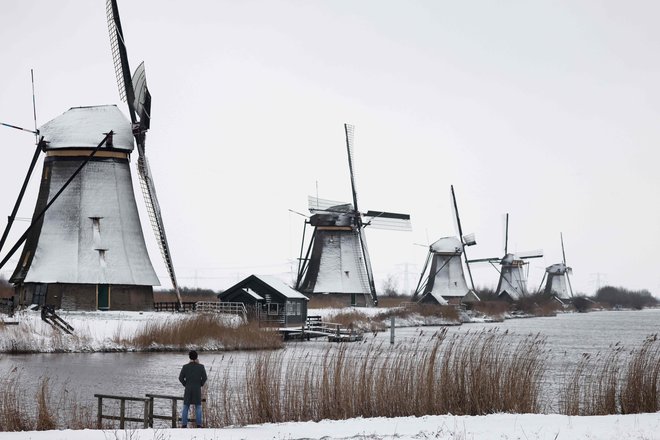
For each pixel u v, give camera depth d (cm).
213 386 3117
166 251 5928
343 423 2102
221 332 4953
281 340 5319
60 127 5844
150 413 2114
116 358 4178
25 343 4394
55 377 3372
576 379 2673
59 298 5619
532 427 1953
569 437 1814
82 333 4656
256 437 1848
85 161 5569
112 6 5550
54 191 5800
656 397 2409
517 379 2467
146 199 5784
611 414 2358
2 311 5206
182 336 4750
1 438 1777
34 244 5784
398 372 2502
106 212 5809
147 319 5144
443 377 2461
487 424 2019
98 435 1820
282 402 2447
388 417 2283
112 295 5728
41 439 1762
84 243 5725
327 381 2445
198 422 2123
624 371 3559
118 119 5938
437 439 1819
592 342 6103
